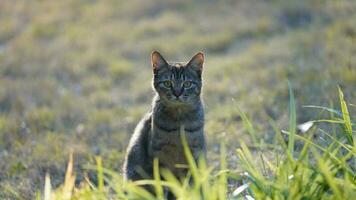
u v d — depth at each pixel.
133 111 13.16
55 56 18.14
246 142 10.03
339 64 13.15
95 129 12.00
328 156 6.39
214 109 12.39
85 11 22.03
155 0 21.67
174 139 7.70
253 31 17.98
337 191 5.62
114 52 17.94
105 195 6.81
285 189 5.87
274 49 15.88
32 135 11.70
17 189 8.59
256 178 6.10
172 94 7.77
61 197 6.26
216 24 19.14
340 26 15.88
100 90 15.26
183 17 20.14
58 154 10.11
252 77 14.06
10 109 14.13
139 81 15.59
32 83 15.89
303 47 15.31
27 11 22.95
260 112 11.62
